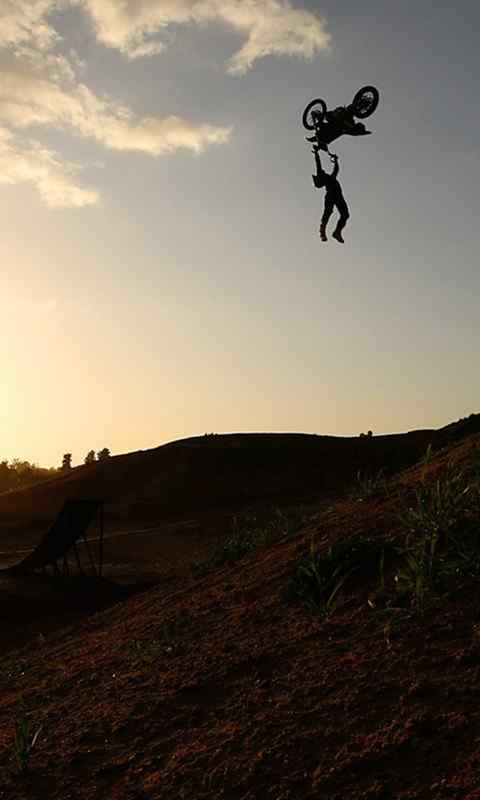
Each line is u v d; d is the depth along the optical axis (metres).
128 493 58.75
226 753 4.92
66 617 15.91
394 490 9.78
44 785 5.12
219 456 63.28
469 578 6.21
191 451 65.31
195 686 6.07
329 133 9.62
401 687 5.08
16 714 6.92
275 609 7.37
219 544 12.70
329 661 5.80
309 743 4.77
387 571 7.04
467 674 4.96
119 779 4.97
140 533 34.78
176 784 4.71
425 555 6.56
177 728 5.50
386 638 5.82
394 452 57.56
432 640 5.55
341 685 5.36
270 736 4.98
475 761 4.10
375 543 7.57
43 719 6.45
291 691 5.51
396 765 4.30
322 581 7.23
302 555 8.53
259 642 6.65
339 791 4.23
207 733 5.28
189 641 7.42
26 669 9.09
